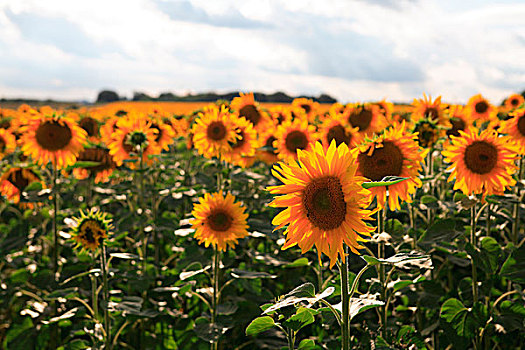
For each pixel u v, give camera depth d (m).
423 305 4.92
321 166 2.59
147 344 5.90
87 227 4.87
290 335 3.47
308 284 2.75
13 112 13.56
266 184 6.94
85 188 8.28
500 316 4.61
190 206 7.63
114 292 5.60
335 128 6.80
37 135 6.37
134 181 7.66
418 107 7.04
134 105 27.28
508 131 5.88
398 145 3.67
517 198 5.36
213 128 6.49
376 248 5.49
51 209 7.13
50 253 7.42
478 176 4.59
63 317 4.86
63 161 6.46
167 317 5.95
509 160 4.52
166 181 7.81
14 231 6.52
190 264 5.31
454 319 4.57
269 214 6.54
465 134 4.59
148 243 7.69
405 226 5.17
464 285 5.21
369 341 3.85
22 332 5.78
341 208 2.54
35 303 5.80
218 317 4.70
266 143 8.40
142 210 6.71
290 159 2.64
